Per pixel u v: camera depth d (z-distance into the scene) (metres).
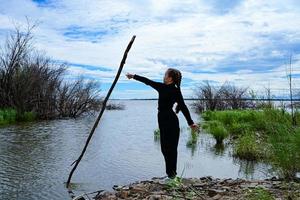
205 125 23.89
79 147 16.22
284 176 9.15
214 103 42.56
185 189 7.52
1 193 8.89
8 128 24.27
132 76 7.82
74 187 9.46
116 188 8.94
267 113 14.45
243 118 24.41
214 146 16.97
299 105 12.41
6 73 32.31
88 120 33.38
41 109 33.59
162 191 7.69
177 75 7.81
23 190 9.16
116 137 20.36
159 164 12.59
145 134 22.12
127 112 53.41
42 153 14.48
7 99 32.16
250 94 17.14
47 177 10.49
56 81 35.53
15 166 11.96
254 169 11.87
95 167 11.98
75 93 37.22
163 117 7.82
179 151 15.55
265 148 13.84
